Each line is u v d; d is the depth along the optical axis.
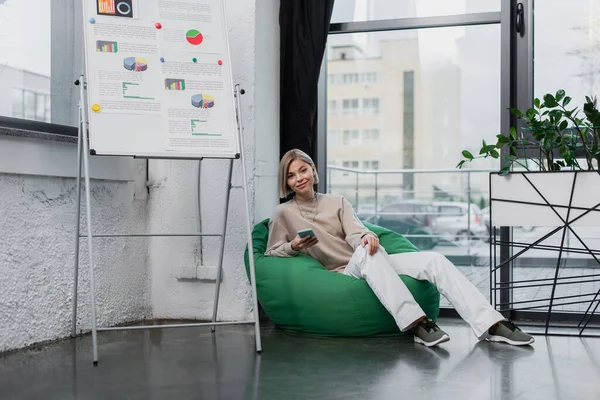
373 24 3.66
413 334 2.95
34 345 2.70
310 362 2.45
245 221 3.32
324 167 3.77
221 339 2.91
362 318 2.88
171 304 3.45
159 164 3.44
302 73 3.58
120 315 3.24
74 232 2.93
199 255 3.40
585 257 3.48
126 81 2.68
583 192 2.88
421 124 5.84
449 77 5.23
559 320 3.44
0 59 2.60
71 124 2.97
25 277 2.65
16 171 2.55
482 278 4.87
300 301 2.95
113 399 1.96
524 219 2.96
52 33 2.87
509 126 3.48
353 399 1.95
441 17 3.57
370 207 5.95
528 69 3.48
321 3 3.57
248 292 3.33
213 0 2.91
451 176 5.79
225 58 2.86
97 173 3.03
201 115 2.75
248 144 3.34
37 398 1.98
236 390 2.05
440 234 5.85
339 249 3.12
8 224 2.55
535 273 3.54
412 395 1.99
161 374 2.27
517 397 1.97
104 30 2.71
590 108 2.92
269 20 3.52
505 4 3.47
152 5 2.81
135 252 3.37
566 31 3.47
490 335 2.85
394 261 3.01
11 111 2.65
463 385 2.11
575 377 2.21
